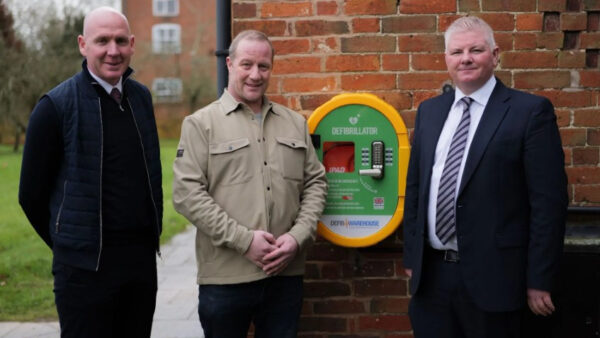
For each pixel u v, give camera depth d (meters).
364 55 3.38
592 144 3.35
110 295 2.70
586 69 3.33
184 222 10.42
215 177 2.71
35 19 20.03
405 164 3.22
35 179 2.65
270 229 2.71
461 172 2.54
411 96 3.38
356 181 3.29
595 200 3.36
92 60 2.69
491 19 3.33
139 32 39.22
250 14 3.41
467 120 2.57
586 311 3.29
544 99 2.49
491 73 2.58
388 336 3.49
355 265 3.48
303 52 3.40
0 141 26.55
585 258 3.28
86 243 2.62
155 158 2.84
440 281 2.62
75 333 2.70
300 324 3.52
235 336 2.78
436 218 2.58
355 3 3.36
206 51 34.03
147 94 2.91
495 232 2.46
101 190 2.64
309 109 3.42
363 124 3.25
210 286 2.75
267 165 2.74
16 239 8.93
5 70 20.00
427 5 3.34
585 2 3.30
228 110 2.77
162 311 5.45
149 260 2.83
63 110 2.63
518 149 2.45
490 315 2.50
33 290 6.23
